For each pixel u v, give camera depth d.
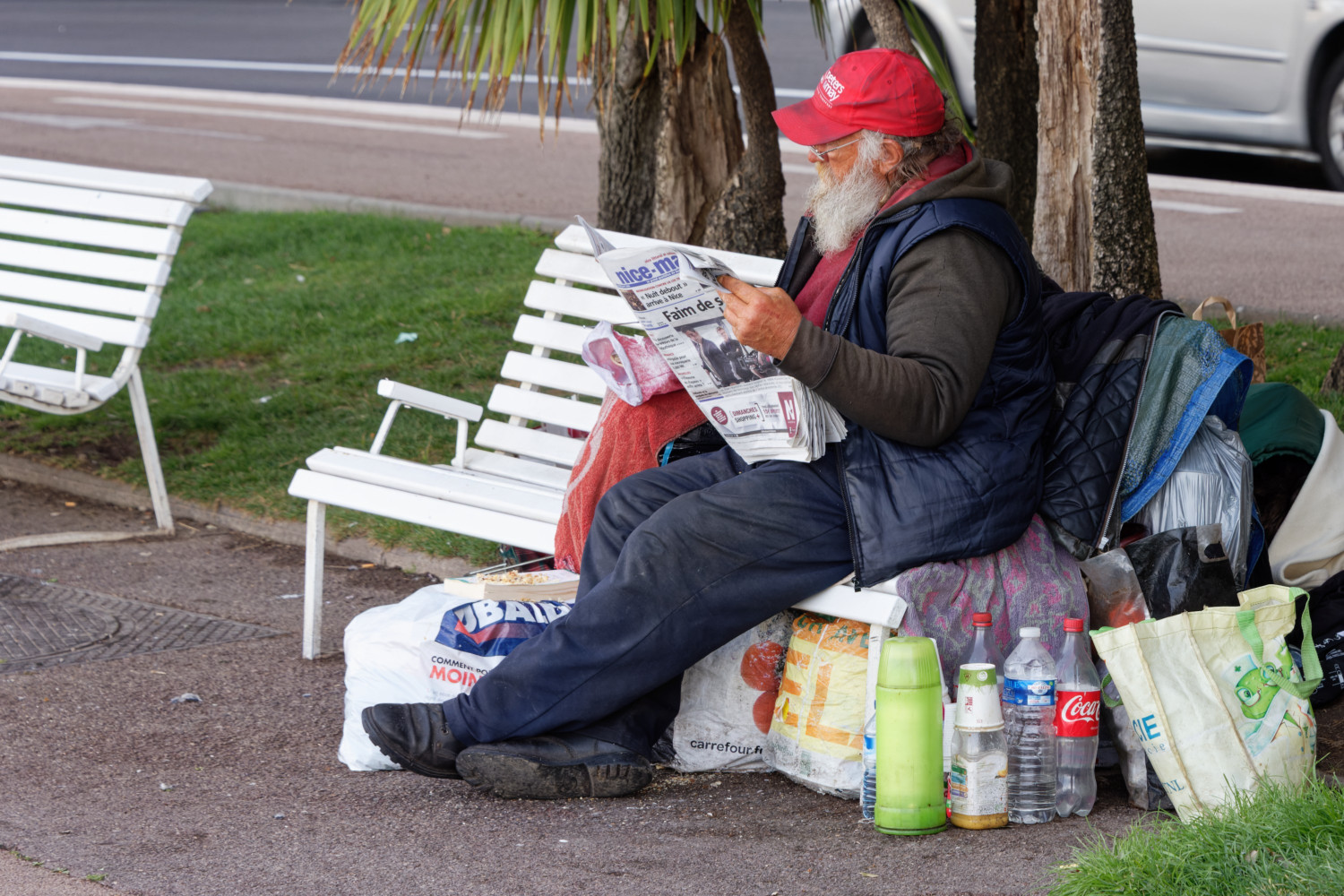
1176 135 22.23
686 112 12.72
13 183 11.48
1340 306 15.70
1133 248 10.02
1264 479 8.52
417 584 10.20
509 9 9.77
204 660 8.73
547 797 6.73
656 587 6.55
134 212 10.96
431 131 28.62
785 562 6.60
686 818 6.54
